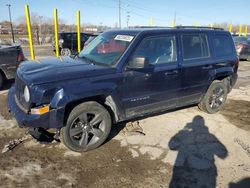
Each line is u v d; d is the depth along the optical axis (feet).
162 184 10.58
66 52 56.65
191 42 16.10
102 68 12.63
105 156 12.50
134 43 13.39
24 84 11.60
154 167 11.73
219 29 18.34
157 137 14.64
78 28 38.37
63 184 10.37
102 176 10.96
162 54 14.60
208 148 13.64
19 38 111.55
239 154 13.15
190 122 16.93
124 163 11.96
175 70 14.97
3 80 23.79
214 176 11.23
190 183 10.69
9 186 10.11
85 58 14.71
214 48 17.47
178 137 14.75
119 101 13.17
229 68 18.30
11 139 13.79
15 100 12.97
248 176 11.32
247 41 48.88
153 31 14.32
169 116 17.78
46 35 119.44
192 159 12.50
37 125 11.25
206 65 16.69
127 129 15.47
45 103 11.18
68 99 11.34
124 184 10.50
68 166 11.58
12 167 11.32
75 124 12.35
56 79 11.34
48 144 13.39
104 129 13.05
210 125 16.62
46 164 11.67
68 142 12.18
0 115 17.03
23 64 13.91
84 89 11.73
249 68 40.65
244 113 19.19
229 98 23.08
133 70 13.19
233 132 15.74
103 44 14.84
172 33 15.11
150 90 14.20
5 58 23.35
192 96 16.89
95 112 12.61
